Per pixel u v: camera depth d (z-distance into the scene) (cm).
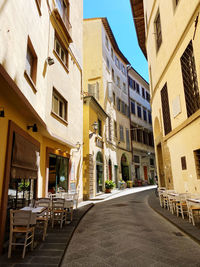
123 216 855
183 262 398
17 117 596
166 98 1092
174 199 838
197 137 735
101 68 2280
